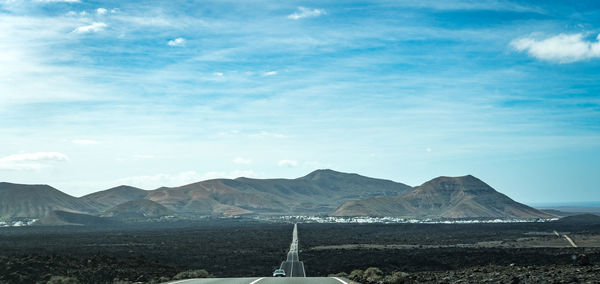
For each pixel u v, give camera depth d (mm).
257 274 78000
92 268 53062
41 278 41438
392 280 34719
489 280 28594
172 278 46906
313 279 40312
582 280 24703
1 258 47312
